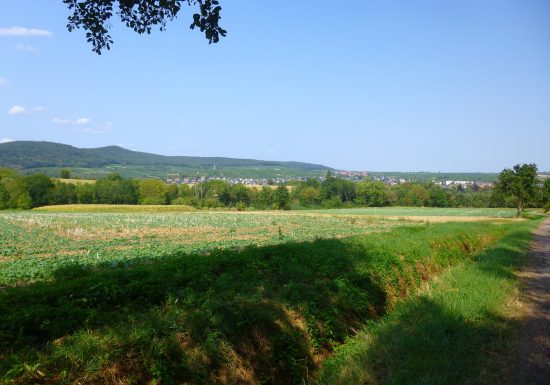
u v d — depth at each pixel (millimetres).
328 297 9367
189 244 27625
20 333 5629
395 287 11805
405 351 6402
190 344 6445
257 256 10922
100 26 6828
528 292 10750
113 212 91688
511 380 5477
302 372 7309
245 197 121375
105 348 5609
